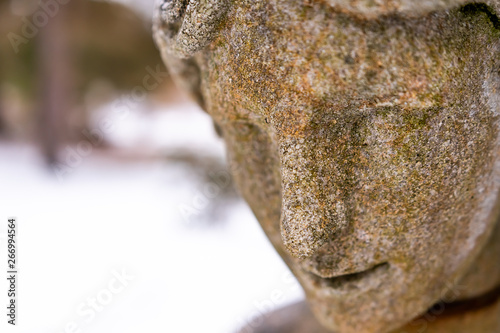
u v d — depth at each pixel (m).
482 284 0.76
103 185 2.57
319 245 0.65
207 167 1.94
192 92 0.74
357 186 0.65
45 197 2.36
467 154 0.65
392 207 0.66
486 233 0.70
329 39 0.63
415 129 0.64
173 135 3.43
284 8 0.63
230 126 0.71
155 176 2.69
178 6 0.68
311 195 0.64
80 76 3.06
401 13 0.62
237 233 1.95
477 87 0.64
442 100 0.63
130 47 2.92
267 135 0.69
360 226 0.67
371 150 0.65
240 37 0.64
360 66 0.62
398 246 0.67
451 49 0.63
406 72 0.62
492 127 0.66
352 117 0.64
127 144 3.40
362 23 0.62
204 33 0.66
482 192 0.68
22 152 3.13
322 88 0.63
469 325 0.76
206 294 1.50
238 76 0.65
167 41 0.70
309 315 0.89
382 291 0.70
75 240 1.87
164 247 1.83
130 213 2.16
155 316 1.39
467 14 0.63
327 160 0.64
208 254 1.78
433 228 0.67
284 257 0.73
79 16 2.77
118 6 2.77
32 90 3.18
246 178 0.73
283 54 0.63
